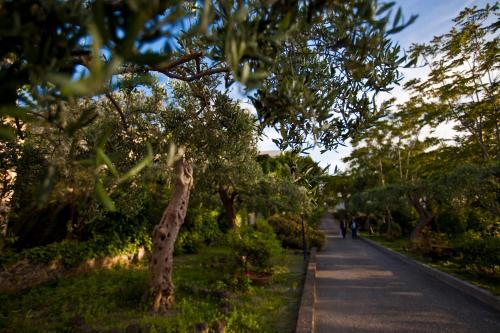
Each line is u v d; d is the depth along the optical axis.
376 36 1.57
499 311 5.27
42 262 6.77
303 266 10.21
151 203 9.98
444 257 9.95
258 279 6.97
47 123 0.95
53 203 7.70
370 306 5.69
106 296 5.63
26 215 7.59
